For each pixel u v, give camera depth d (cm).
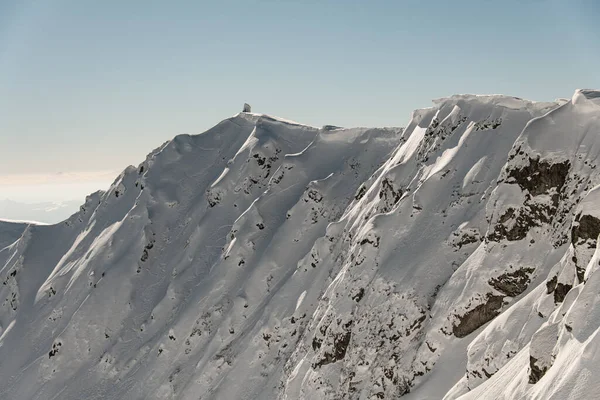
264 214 8850
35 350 9869
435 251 5219
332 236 7281
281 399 6019
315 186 8450
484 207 5169
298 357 6159
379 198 6800
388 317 5094
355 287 5628
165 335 8112
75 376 8831
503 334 3944
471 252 5034
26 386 9088
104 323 9269
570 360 2519
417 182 6053
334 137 9581
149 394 7700
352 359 5200
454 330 4594
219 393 6825
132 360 8412
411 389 4638
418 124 7356
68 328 9288
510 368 3425
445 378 4397
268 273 7881
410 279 5144
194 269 9144
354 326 5316
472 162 5603
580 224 3453
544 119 4762
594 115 4544
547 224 4494
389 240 5672
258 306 7644
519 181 4684
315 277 7106
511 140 5506
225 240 9369
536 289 4081
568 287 3616
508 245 4597
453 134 6131
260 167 9950
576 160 4475
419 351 4709
